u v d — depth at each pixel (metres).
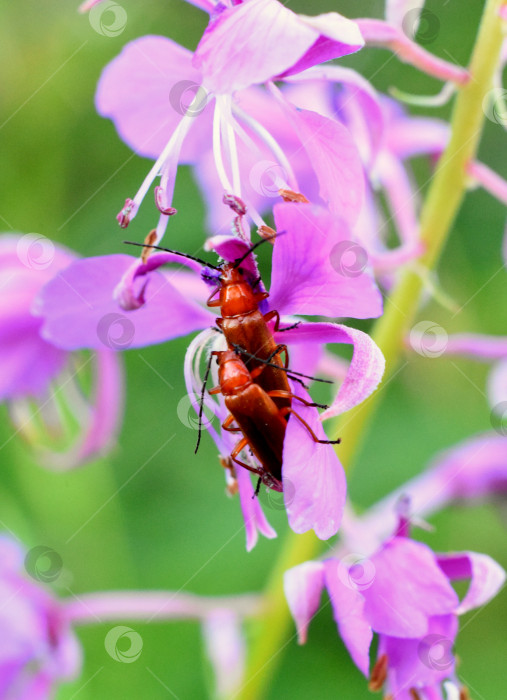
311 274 0.14
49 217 0.22
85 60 0.22
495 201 0.24
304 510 0.14
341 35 0.14
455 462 0.18
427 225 0.16
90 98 0.22
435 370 0.22
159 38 0.16
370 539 0.17
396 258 0.16
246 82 0.14
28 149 0.21
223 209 0.19
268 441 0.14
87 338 0.15
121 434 0.22
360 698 0.20
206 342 0.15
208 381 0.16
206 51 0.14
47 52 0.22
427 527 0.16
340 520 0.14
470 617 0.20
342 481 0.14
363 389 0.14
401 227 0.18
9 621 0.17
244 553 0.21
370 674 0.16
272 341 0.15
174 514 0.22
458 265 0.23
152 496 0.22
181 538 0.21
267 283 0.19
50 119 0.21
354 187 0.14
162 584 0.21
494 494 0.18
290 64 0.14
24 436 0.18
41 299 0.15
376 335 0.17
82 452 0.18
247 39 0.14
